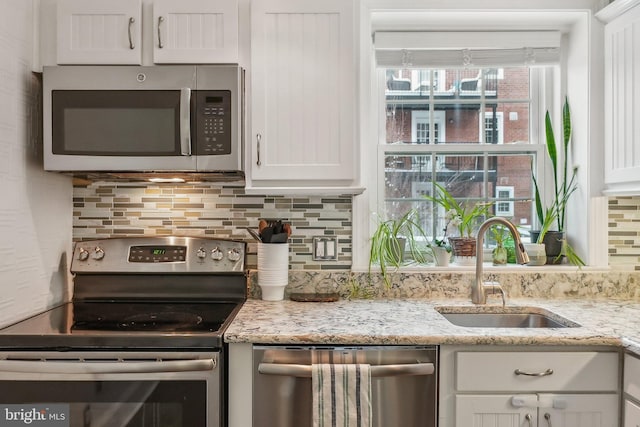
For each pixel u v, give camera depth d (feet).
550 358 4.68
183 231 6.79
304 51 5.79
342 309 5.80
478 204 7.01
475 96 7.50
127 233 6.79
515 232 5.95
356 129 5.90
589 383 4.67
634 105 5.80
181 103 5.50
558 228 7.21
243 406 4.75
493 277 6.62
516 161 7.46
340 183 5.86
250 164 5.82
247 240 6.78
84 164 5.59
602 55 6.57
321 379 4.52
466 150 7.41
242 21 5.79
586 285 6.61
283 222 6.76
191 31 5.67
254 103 5.77
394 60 7.20
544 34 7.12
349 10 5.78
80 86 5.58
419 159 7.43
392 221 6.84
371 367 4.56
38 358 4.54
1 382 4.49
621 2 5.89
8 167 5.19
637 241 6.69
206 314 5.59
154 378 4.54
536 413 4.64
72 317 5.46
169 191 6.80
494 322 6.10
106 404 4.52
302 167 5.80
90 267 6.28
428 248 7.18
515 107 7.50
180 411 4.56
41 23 5.73
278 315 5.46
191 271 6.27
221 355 4.63
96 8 5.62
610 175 6.34
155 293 6.35
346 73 5.79
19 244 5.39
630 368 4.52
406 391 4.70
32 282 5.65
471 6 6.57
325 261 6.73
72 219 6.74
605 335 4.63
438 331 4.78
